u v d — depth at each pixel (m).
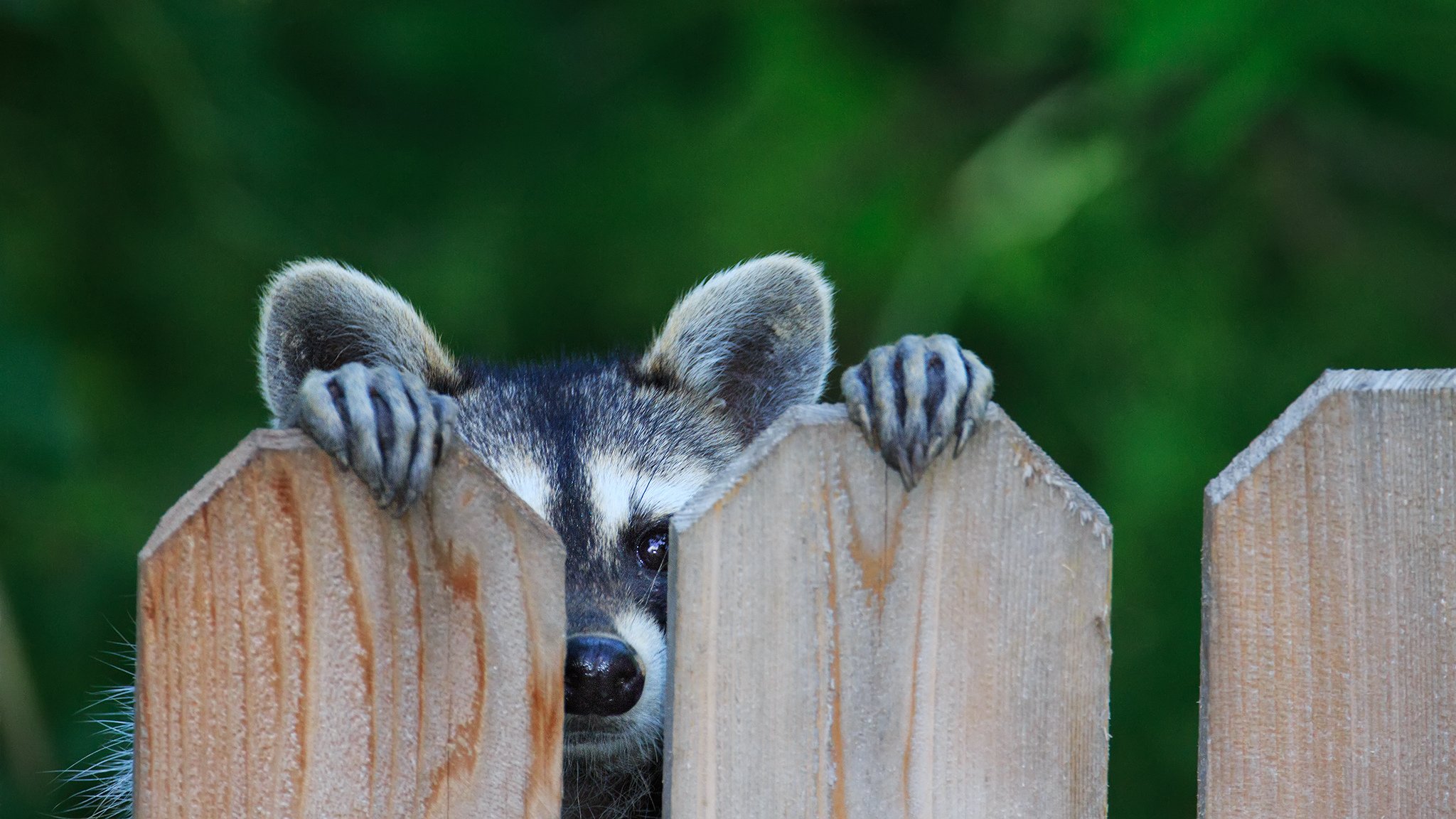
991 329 12.59
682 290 13.22
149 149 11.55
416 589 3.70
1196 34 9.48
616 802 6.76
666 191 13.54
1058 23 11.69
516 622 3.73
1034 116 11.88
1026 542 3.89
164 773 3.61
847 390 3.88
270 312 6.46
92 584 10.73
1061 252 11.69
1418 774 3.88
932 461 3.85
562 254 14.19
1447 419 3.81
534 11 14.41
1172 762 10.62
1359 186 11.76
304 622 3.65
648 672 6.38
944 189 12.41
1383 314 11.28
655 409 7.72
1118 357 11.75
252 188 12.05
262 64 12.27
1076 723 3.94
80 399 11.20
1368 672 3.88
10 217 11.43
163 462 11.93
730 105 12.61
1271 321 11.56
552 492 7.12
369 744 3.69
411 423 3.69
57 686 10.60
